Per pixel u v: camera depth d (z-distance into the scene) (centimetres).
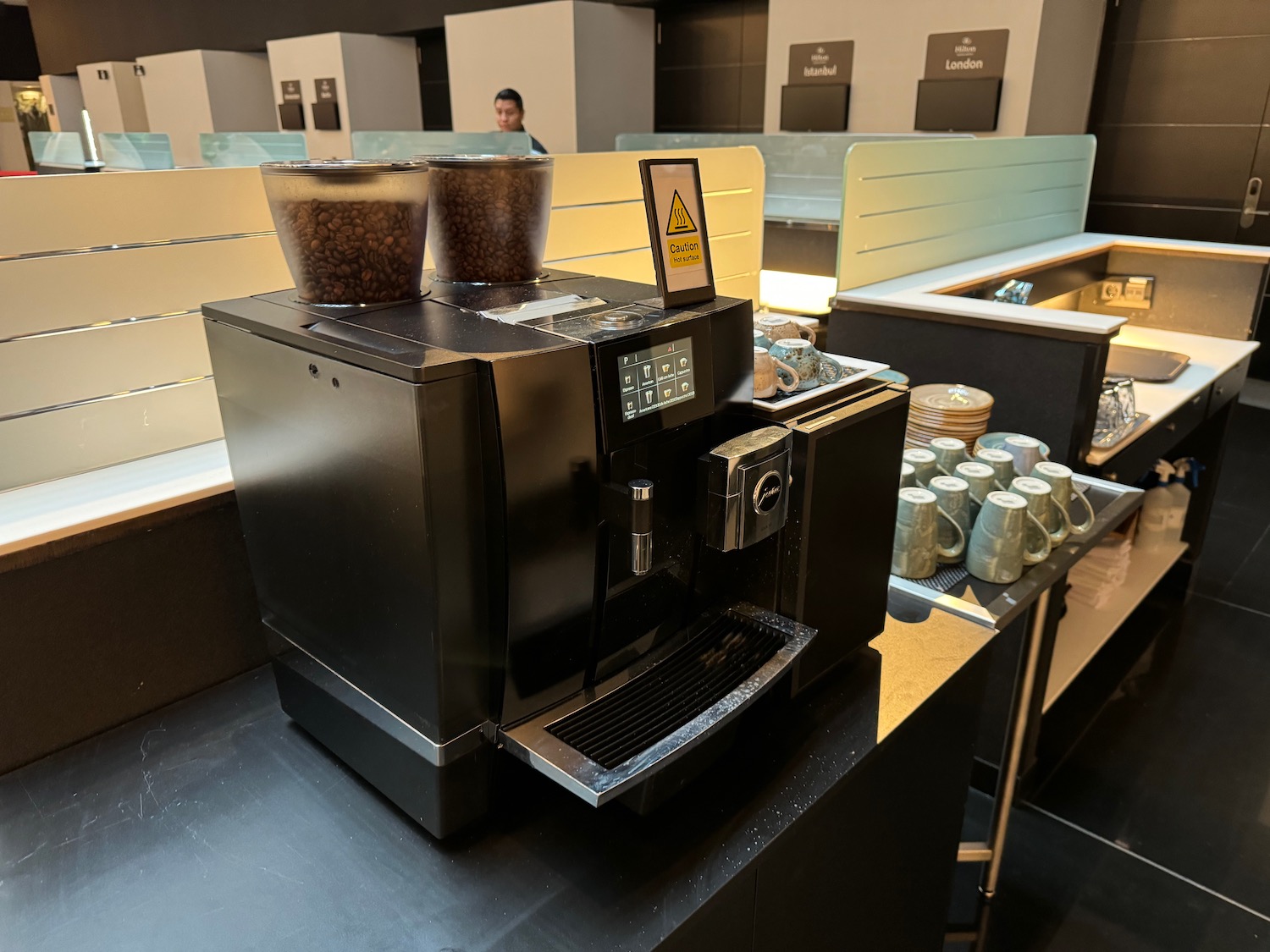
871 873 113
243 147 338
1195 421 254
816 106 496
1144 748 223
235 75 819
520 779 87
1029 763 200
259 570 93
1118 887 181
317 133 720
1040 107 430
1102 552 241
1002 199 300
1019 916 174
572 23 532
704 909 77
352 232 81
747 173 198
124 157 394
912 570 137
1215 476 281
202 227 117
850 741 96
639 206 177
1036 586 134
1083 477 176
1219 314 306
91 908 77
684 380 82
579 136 556
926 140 251
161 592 104
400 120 725
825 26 483
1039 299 290
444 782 79
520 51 565
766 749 95
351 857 82
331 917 76
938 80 443
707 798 88
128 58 945
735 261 203
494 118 600
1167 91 459
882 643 117
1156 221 480
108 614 100
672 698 84
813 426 90
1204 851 191
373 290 84
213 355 87
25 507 100
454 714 76
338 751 93
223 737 100
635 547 77
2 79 1142
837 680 108
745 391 91
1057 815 201
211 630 110
